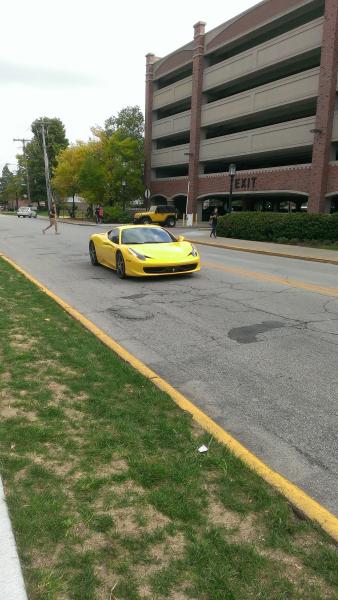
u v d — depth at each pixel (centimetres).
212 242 2298
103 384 456
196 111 4228
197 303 870
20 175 10162
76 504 273
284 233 2270
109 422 377
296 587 218
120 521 260
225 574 223
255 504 281
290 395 462
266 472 317
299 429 395
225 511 273
